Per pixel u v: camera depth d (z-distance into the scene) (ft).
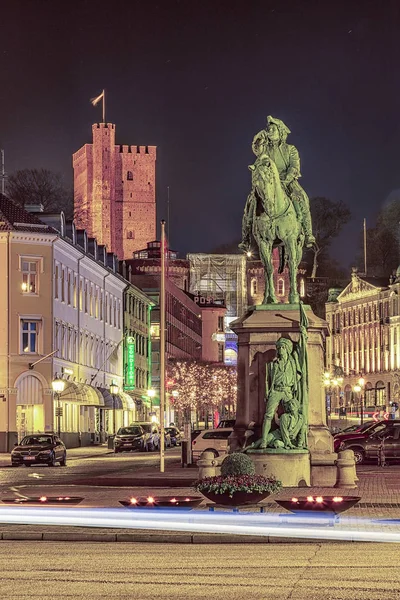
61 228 302.66
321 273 651.66
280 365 109.19
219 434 186.91
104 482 131.64
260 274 635.25
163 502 88.89
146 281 479.41
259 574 57.16
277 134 116.26
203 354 613.52
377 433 190.39
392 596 49.57
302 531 75.41
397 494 107.76
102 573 57.88
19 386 281.13
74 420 311.06
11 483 141.59
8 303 280.31
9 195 404.98
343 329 654.12
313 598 49.21
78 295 320.29
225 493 86.99
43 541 74.49
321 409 114.32
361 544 70.03
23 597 50.01
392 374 600.80
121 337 386.73
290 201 114.83
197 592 51.29
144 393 429.38
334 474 111.86
